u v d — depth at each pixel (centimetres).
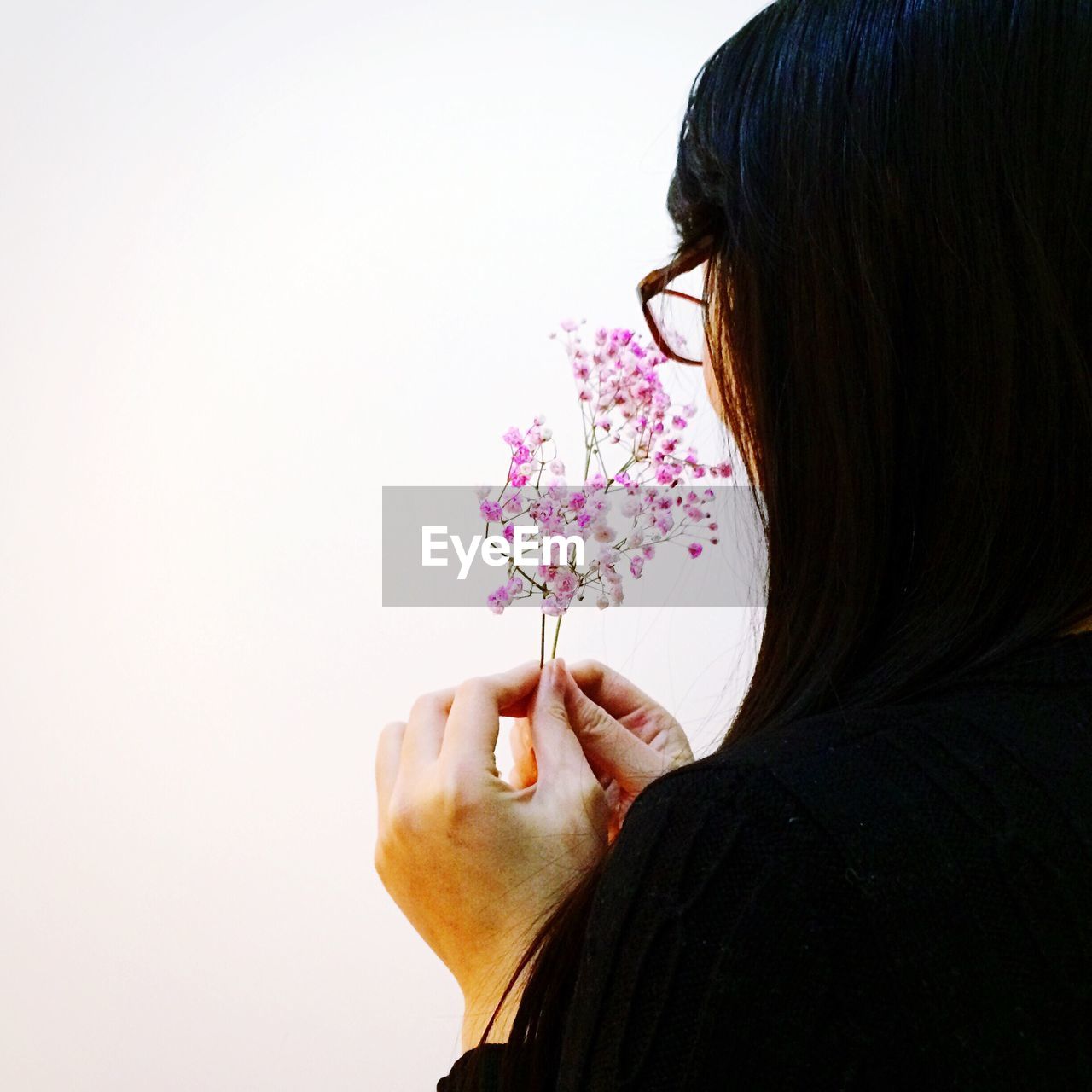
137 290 151
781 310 41
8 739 148
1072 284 36
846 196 38
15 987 146
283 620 148
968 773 31
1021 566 36
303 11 151
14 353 151
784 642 41
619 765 67
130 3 152
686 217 48
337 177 150
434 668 147
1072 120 36
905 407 38
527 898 54
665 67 149
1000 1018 28
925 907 29
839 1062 28
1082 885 29
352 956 146
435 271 149
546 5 149
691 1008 30
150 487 150
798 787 31
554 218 148
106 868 147
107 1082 145
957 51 37
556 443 146
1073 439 35
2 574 150
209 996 146
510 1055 44
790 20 42
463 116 150
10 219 151
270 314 150
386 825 58
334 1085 144
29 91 152
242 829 147
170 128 152
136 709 148
